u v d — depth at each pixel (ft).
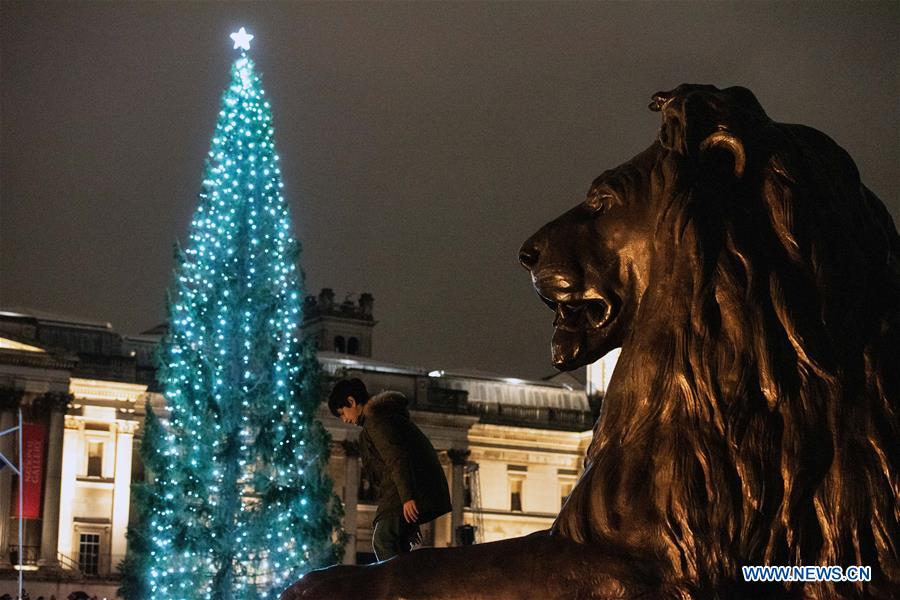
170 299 109.50
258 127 112.68
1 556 164.66
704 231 7.00
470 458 206.90
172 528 104.32
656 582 6.57
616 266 7.43
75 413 178.09
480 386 211.61
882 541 6.47
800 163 7.14
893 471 6.53
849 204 7.23
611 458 6.97
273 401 108.58
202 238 109.91
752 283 6.88
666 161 7.29
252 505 107.96
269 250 110.32
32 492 152.15
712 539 6.59
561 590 6.66
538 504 209.97
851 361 6.75
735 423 6.72
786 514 6.58
